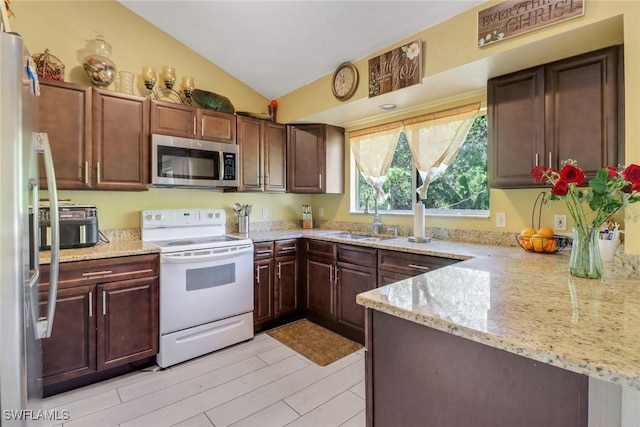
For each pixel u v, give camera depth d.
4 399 0.91
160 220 2.83
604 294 1.12
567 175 1.31
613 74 1.66
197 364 2.37
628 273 1.36
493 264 1.66
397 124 3.05
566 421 0.76
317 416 1.78
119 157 2.42
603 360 0.67
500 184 2.08
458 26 1.99
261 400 1.93
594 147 1.70
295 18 2.41
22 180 0.95
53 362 1.93
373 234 3.15
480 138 2.61
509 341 0.78
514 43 1.75
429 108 2.81
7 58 0.91
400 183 3.23
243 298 2.74
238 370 2.28
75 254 2.03
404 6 2.05
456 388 0.94
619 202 1.26
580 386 0.73
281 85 3.32
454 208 2.79
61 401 1.91
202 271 2.49
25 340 0.97
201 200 3.18
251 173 3.15
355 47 2.53
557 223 2.16
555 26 1.61
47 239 2.10
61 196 2.47
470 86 2.30
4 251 0.91
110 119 2.39
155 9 2.67
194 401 1.92
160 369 2.29
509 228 2.38
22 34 2.30
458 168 2.76
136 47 2.77
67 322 1.97
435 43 2.11
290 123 3.40
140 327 2.23
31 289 1.10
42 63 2.18
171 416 1.78
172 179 2.63
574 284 1.26
